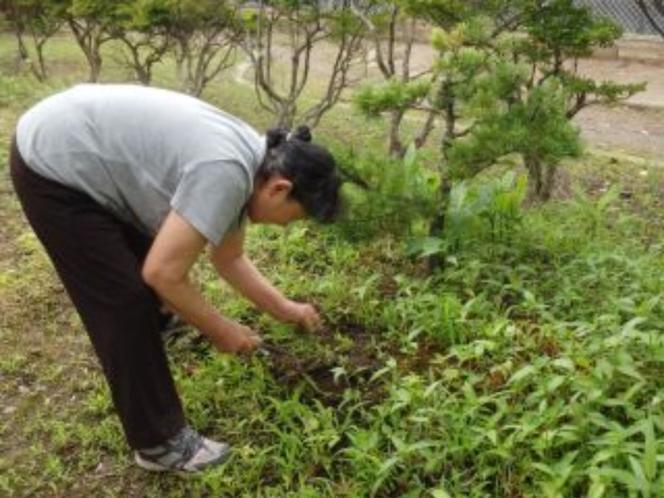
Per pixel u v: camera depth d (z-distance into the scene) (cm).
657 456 245
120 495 291
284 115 659
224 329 276
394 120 548
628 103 928
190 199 244
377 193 373
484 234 409
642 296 362
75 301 268
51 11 814
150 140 251
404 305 365
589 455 266
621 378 293
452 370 314
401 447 272
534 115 383
